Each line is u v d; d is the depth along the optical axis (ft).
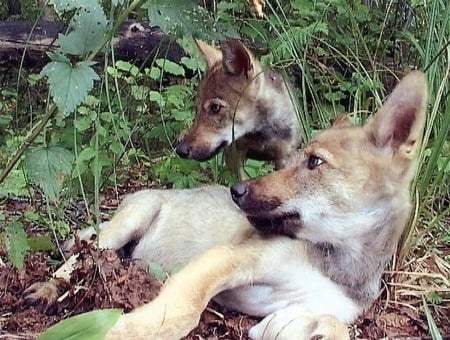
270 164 5.52
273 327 3.37
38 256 4.03
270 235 3.54
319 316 3.32
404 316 3.74
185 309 3.23
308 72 5.22
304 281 3.51
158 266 3.71
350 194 3.47
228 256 3.41
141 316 3.18
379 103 4.56
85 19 3.21
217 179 5.19
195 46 5.77
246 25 6.08
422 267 4.09
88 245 3.58
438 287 3.96
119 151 5.46
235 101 5.14
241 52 5.13
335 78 5.66
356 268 3.55
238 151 5.27
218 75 5.19
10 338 3.29
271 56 5.56
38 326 3.40
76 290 3.52
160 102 5.78
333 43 6.11
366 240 3.53
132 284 3.46
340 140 3.51
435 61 4.32
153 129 5.91
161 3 3.24
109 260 3.53
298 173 3.52
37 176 3.31
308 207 3.48
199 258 3.41
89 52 3.28
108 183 5.60
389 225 3.56
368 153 3.49
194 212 3.92
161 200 4.01
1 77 6.83
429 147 4.54
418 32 5.57
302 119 4.70
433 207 4.77
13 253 3.71
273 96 5.19
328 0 6.16
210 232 3.84
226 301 3.62
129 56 6.86
